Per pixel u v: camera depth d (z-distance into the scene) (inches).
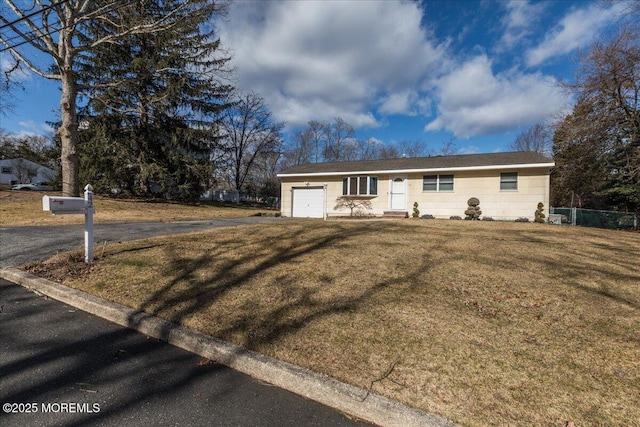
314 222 435.2
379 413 78.0
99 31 647.8
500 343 107.0
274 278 165.6
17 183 1590.8
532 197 522.6
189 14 479.8
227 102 1049.5
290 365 94.3
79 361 101.0
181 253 212.8
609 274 180.9
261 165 1626.5
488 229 360.5
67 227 356.2
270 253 212.5
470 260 200.5
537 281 165.6
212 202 1123.9
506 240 277.0
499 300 142.3
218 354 103.6
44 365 97.9
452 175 578.2
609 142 607.2
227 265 187.0
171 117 867.4
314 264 188.1
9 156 1704.0
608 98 574.2
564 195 992.2
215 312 129.6
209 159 984.3
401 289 152.0
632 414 76.2
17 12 414.3
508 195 537.6
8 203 531.2
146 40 751.7
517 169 531.5
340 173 663.8
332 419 78.7
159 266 186.1
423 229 342.0
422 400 80.3
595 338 111.6
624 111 573.0
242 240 255.1
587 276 175.8
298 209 721.6
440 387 85.0
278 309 131.3
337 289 151.6
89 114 786.8
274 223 411.2
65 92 490.9
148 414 77.7
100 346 111.3
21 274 178.1
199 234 288.8
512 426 72.4
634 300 145.4
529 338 110.8
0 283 173.9
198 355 107.6
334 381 87.0
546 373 91.3
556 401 80.4
